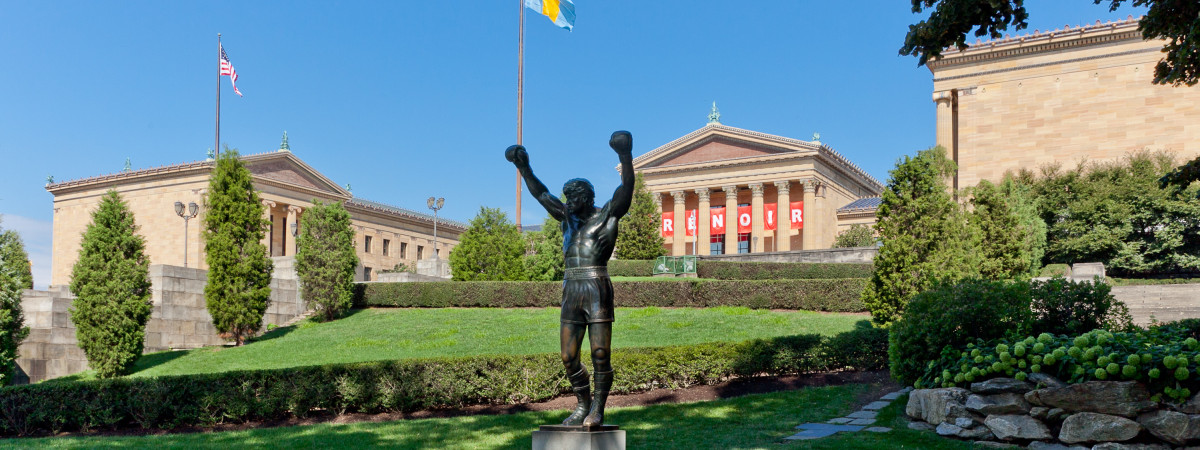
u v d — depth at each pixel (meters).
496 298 34.56
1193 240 37.03
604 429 8.99
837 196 80.62
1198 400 10.35
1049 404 11.41
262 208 32.53
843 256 49.72
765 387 17.66
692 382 18.06
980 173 49.47
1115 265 38.00
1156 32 14.44
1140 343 11.41
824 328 25.86
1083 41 47.56
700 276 44.12
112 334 25.23
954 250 22.47
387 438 13.25
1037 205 40.25
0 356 22.27
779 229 73.56
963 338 13.85
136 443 13.69
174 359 27.52
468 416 15.84
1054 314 14.49
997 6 13.34
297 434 14.04
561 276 44.69
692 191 80.19
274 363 25.42
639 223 52.72
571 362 9.31
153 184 76.25
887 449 11.32
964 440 12.00
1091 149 46.94
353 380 16.50
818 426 13.45
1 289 22.53
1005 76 49.69
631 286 33.28
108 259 26.06
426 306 35.75
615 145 9.04
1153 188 37.75
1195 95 44.88
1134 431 10.62
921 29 14.31
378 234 88.88
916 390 13.65
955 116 52.75
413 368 16.70
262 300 31.39
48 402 15.53
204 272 32.47
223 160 31.81
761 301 31.16
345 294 34.53
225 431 15.20
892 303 22.53
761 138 75.62
